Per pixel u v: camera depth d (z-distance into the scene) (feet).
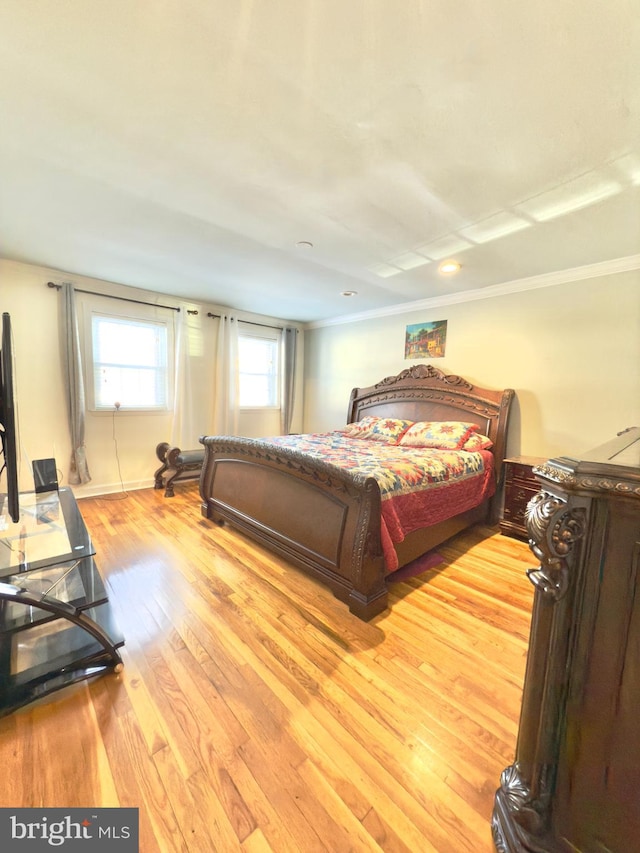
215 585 7.37
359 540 6.32
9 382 4.72
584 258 9.06
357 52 3.64
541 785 2.95
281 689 4.85
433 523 8.40
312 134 4.91
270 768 3.83
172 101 4.39
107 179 6.11
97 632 4.96
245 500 9.32
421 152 5.21
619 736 2.62
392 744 4.14
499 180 5.82
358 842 3.22
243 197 6.58
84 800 3.48
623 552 2.54
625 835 2.64
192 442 15.17
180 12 3.31
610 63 3.67
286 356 17.81
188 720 4.36
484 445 11.07
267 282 11.85
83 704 4.55
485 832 3.30
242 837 3.23
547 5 3.14
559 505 2.70
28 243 9.07
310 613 6.52
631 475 2.47
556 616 2.78
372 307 14.98
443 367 13.20
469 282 11.28
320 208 6.90
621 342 9.37
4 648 5.12
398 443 12.32
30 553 5.77
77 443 12.21
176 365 14.44
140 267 10.76
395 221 7.32
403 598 7.11
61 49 3.71
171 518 11.05
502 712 4.60
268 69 3.88
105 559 8.38
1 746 3.98
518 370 11.28
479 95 4.13
